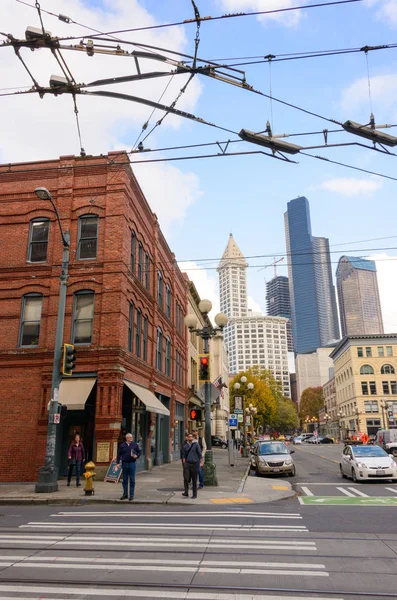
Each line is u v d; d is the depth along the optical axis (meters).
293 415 107.44
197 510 11.26
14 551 7.08
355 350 76.31
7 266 19.48
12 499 12.84
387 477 17.36
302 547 7.25
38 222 19.97
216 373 63.78
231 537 7.95
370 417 73.19
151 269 24.92
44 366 18.14
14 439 17.75
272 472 20.08
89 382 17.80
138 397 19.09
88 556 6.77
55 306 18.73
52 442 14.66
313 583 5.58
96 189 19.72
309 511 10.90
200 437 39.34
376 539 7.79
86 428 18.44
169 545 7.39
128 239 19.89
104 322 18.22
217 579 5.71
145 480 17.61
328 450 49.38
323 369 171.75
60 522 9.56
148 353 23.56
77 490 14.57
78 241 19.39
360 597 5.16
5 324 18.97
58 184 19.98
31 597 5.13
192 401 37.31
